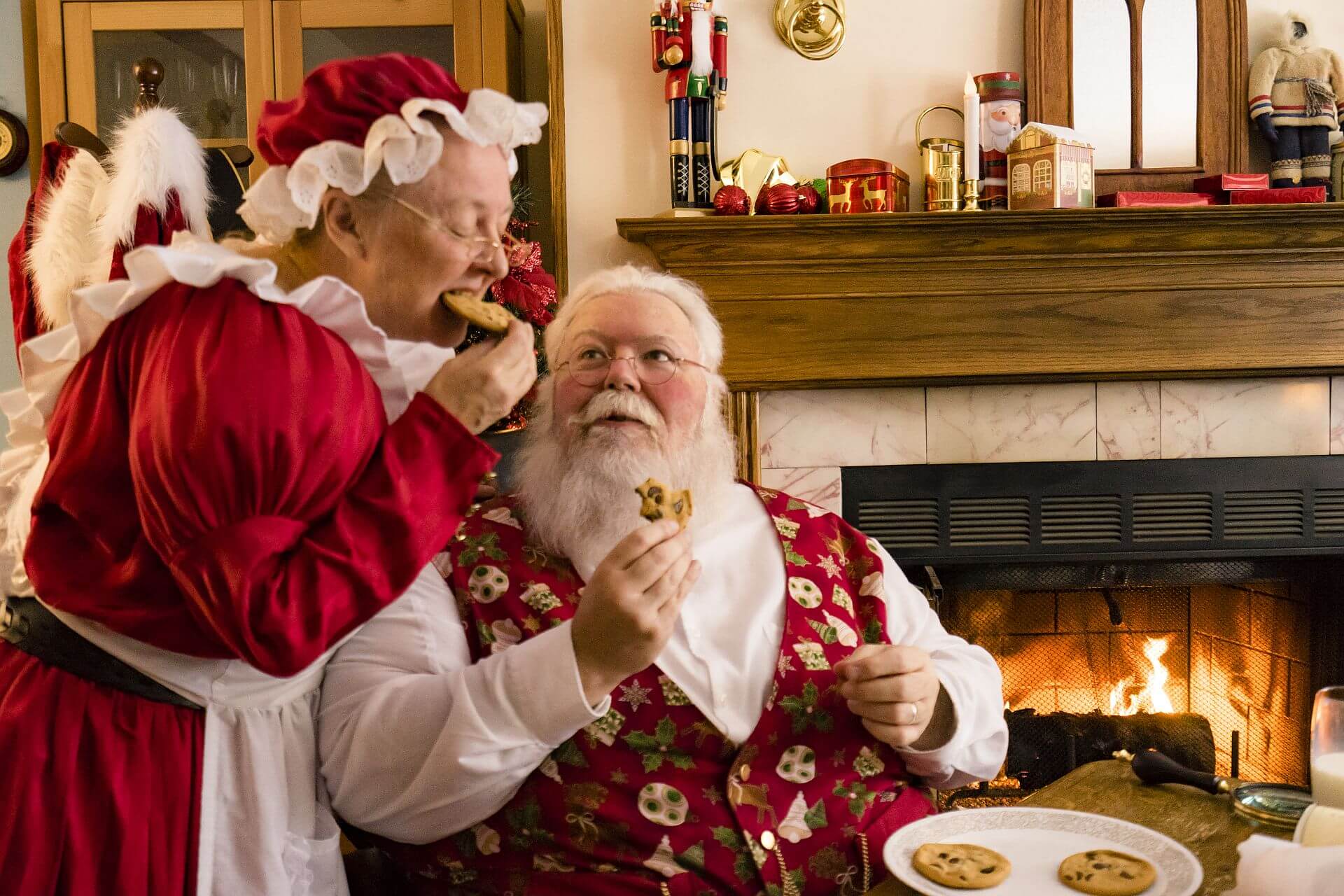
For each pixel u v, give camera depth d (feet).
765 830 3.69
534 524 4.07
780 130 7.86
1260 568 8.04
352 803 3.40
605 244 7.86
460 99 2.96
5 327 8.61
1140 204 7.38
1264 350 7.57
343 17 7.39
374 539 2.63
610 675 3.20
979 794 7.90
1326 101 7.69
